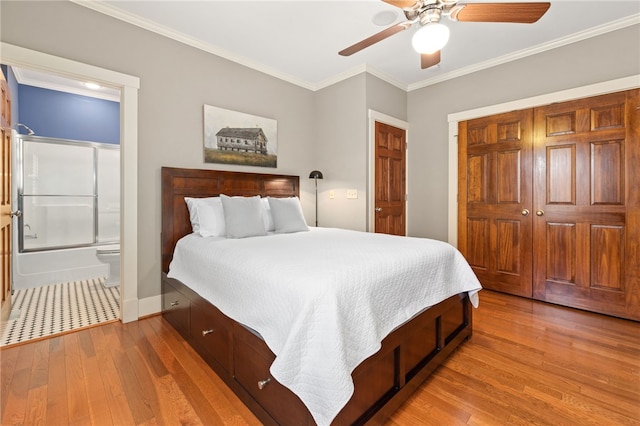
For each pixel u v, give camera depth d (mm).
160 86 2527
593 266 2633
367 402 1266
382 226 3521
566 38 2682
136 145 2389
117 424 1309
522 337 2154
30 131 3510
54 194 3748
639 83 2361
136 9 2270
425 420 1349
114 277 3408
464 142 3414
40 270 3410
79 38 2127
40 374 1660
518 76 2994
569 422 1329
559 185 2795
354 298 1228
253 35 2650
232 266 1609
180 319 2178
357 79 3334
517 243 3068
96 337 2123
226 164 2965
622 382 1613
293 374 1092
